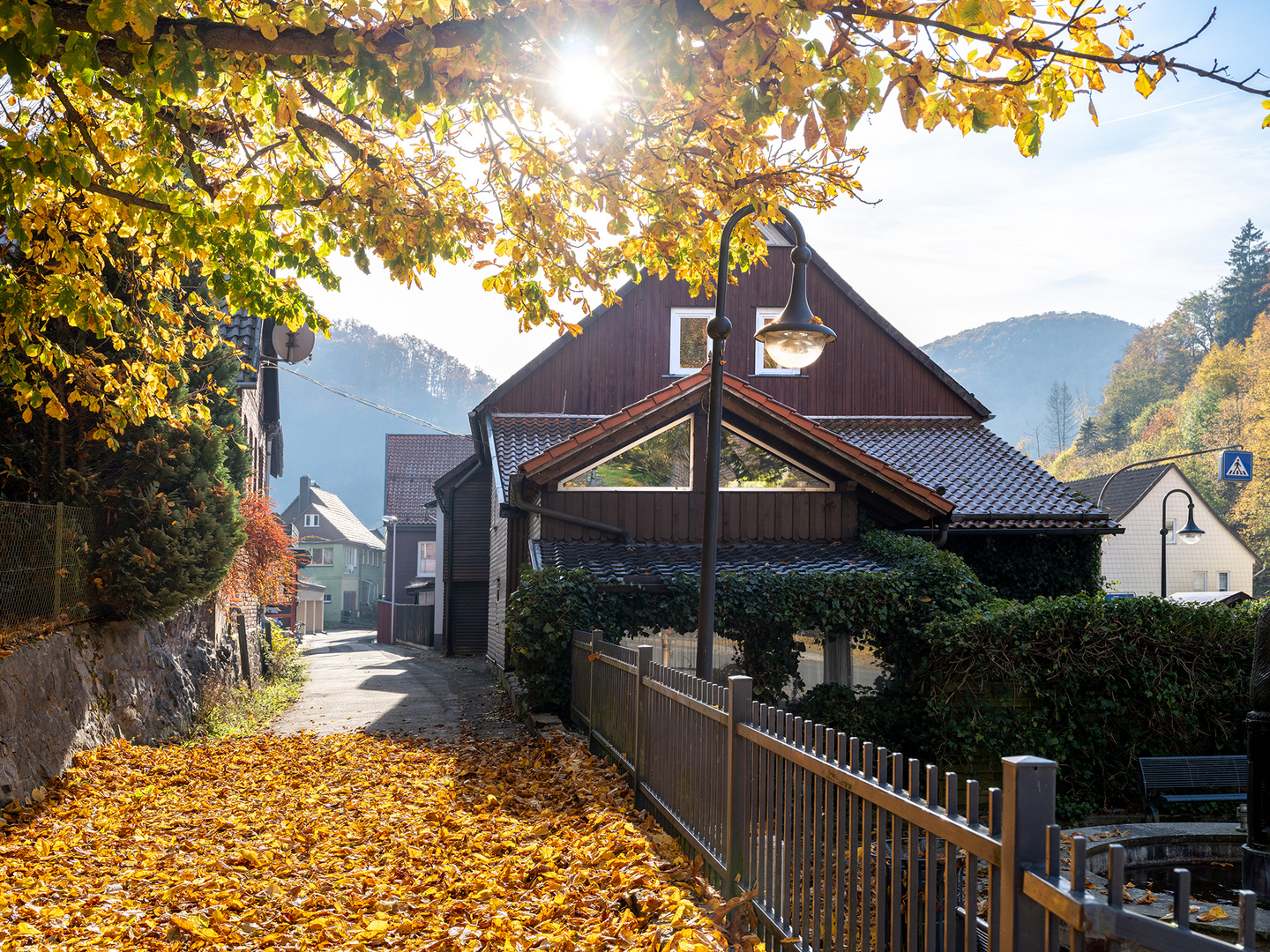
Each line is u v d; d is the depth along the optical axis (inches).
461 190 309.6
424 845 252.8
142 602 438.6
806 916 154.8
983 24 175.9
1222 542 2219.5
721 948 150.6
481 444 857.5
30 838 265.3
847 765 144.7
